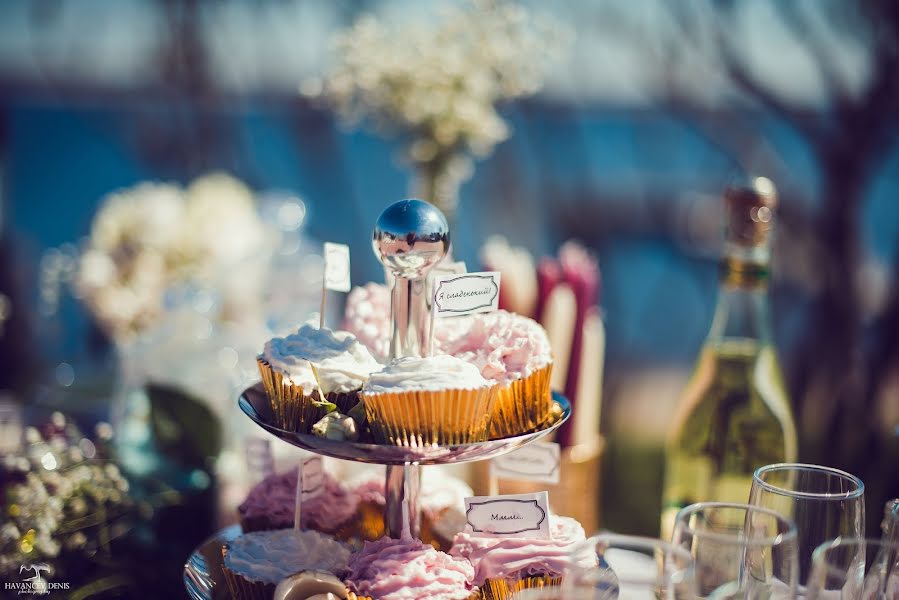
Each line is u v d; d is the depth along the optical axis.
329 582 1.14
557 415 1.31
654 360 5.30
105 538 1.54
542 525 1.24
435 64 2.34
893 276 2.81
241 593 1.21
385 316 1.43
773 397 1.59
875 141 2.73
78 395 2.34
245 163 4.64
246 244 2.69
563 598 0.93
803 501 1.09
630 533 2.81
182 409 1.82
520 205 4.29
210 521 1.73
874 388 2.72
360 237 4.75
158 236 2.66
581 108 4.00
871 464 2.54
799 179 3.12
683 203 4.80
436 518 1.38
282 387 1.20
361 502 1.44
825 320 2.84
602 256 5.03
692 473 1.62
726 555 0.99
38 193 5.59
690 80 3.27
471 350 1.34
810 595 1.01
